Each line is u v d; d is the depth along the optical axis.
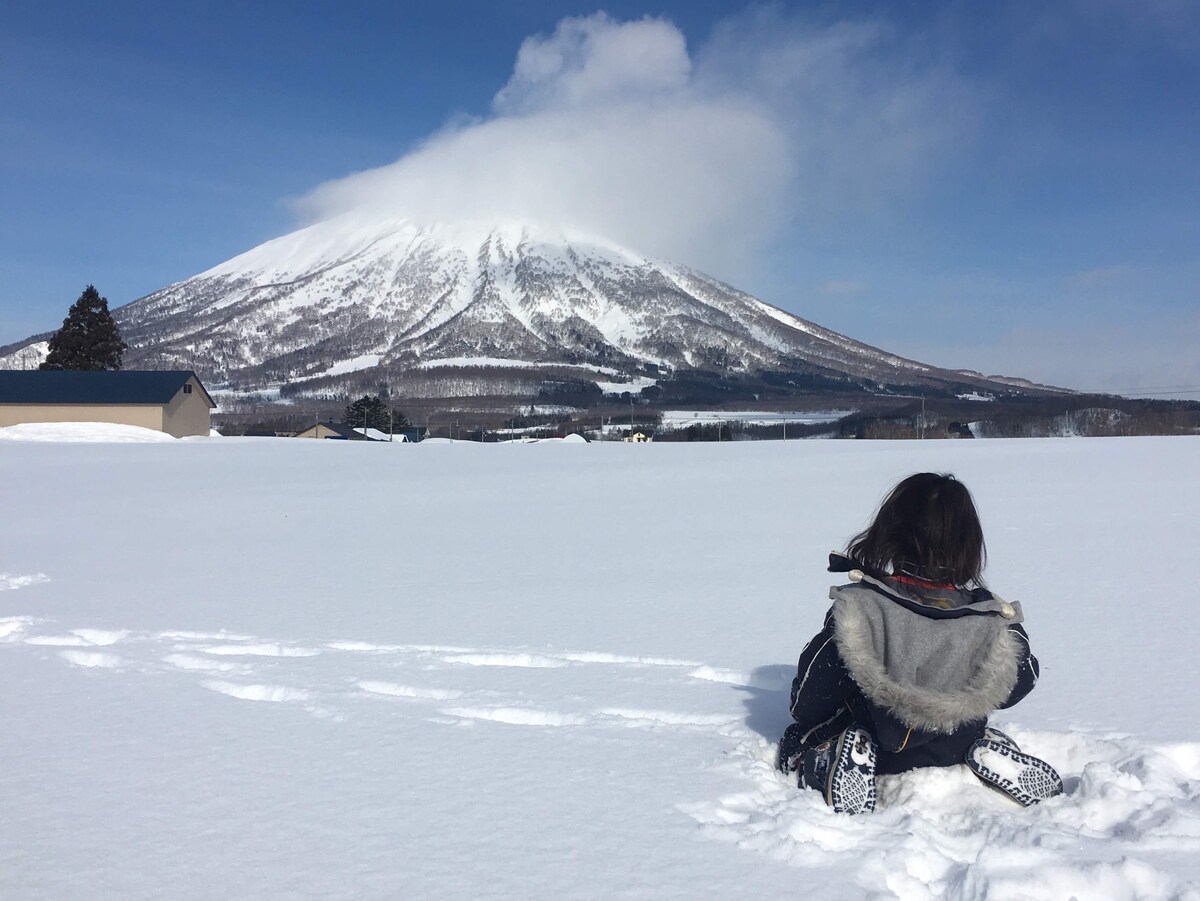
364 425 107.62
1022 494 14.50
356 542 10.35
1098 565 8.04
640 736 3.76
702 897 2.43
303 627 5.97
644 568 8.38
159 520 12.66
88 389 52.00
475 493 16.59
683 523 11.85
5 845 2.76
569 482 18.80
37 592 7.36
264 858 2.67
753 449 32.84
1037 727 3.79
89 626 6.04
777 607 6.53
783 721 3.95
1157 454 24.69
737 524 11.69
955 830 2.83
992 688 2.92
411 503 14.87
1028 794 2.98
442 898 2.44
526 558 9.07
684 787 3.19
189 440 44.09
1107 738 3.64
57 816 2.97
